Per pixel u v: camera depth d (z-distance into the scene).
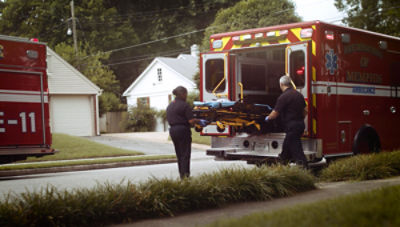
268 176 6.88
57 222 5.17
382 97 10.66
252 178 6.71
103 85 39.16
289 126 8.25
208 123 8.48
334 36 9.26
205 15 51.38
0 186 9.63
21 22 47.22
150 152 18.66
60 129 27.69
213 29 37.00
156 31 50.06
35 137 11.63
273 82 10.68
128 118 34.25
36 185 9.59
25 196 5.43
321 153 8.85
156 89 37.19
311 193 7.01
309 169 8.22
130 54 49.47
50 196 5.40
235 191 6.48
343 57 9.48
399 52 11.37
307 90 8.69
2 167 13.23
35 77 11.66
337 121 9.27
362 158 8.50
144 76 38.25
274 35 9.28
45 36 45.94
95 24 46.59
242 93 9.57
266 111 9.24
